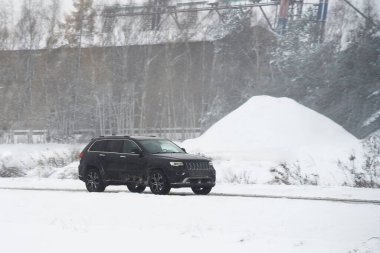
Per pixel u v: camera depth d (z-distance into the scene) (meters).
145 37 125.12
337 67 122.44
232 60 128.88
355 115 118.19
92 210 23.70
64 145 99.62
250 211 21.97
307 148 50.69
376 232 18.23
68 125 118.62
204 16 137.00
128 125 121.50
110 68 122.88
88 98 119.75
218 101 121.50
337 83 121.31
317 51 124.88
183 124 115.06
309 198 26.12
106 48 124.94
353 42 125.19
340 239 17.64
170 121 124.00
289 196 27.70
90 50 123.94
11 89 122.62
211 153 51.38
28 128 118.12
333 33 133.75
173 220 21.20
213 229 19.33
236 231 18.91
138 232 18.86
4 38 128.00
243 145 52.53
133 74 122.25
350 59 123.06
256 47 126.50
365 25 128.88
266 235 18.17
